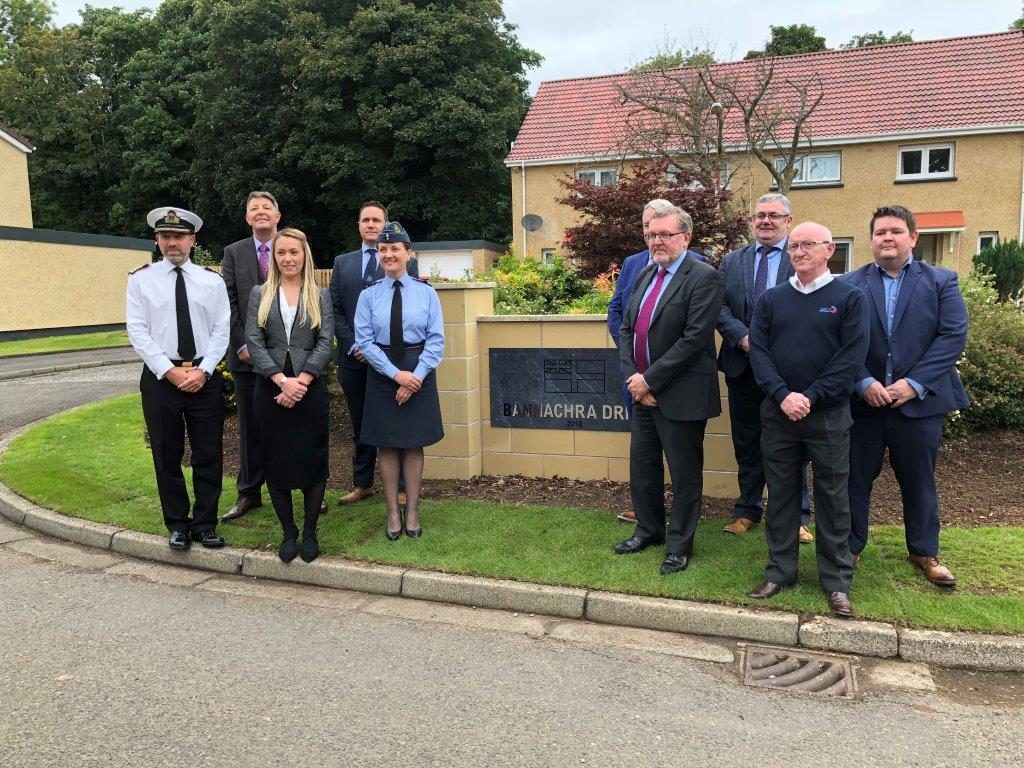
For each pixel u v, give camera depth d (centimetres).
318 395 470
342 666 360
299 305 467
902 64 2175
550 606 417
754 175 2088
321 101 2633
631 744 294
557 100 2500
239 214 3028
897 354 410
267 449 465
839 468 390
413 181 2795
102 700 327
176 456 495
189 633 396
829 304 386
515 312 781
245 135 2870
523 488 604
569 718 313
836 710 319
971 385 708
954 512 525
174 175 3316
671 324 433
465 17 2694
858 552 429
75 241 2147
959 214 1977
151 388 483
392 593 448
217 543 495
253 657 369
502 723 309
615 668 357
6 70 3506
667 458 443
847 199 2064
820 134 2042
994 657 351
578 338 604
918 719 312
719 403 455
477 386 630
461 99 2638
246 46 2814
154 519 545
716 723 309
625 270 514
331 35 2698
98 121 3488
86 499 588
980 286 820
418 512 530
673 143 1905
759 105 1878
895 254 408
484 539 489
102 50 3638
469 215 2912
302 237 477
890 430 411
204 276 496
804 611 390
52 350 1703
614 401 602
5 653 372
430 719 312
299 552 475
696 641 385
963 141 1964
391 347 482
